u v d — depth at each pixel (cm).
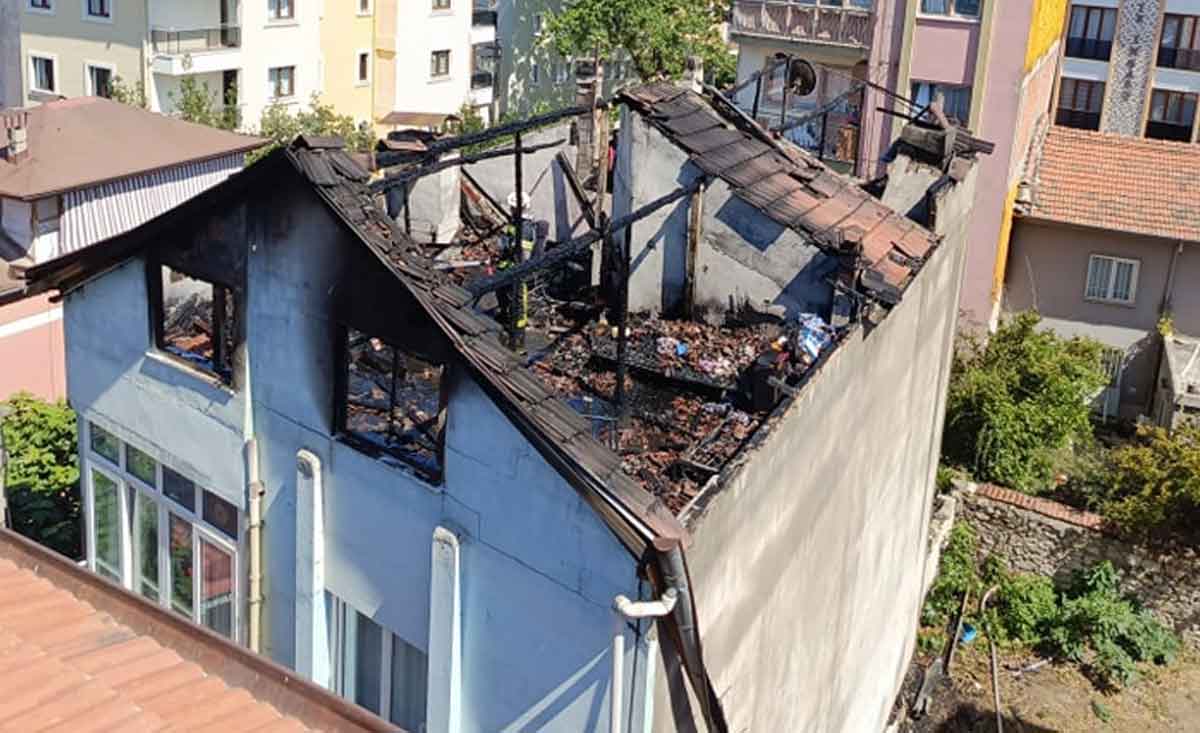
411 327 984
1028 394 2755
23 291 1371
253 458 1148
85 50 4291
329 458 1091
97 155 2973
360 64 4944
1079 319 3394
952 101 3316
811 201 1468
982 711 2306
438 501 1002
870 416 1437
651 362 1319
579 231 1719
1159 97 4272
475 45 5659
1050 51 3728
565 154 1728
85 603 953
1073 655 2453
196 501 1240
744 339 1405
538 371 1294
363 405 1138
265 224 1071
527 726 976
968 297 3322
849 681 1611
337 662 1138
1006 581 2567
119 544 1349
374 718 816
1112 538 2517
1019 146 3331
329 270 1037
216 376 1176
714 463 1082
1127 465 2550
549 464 904
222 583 1234
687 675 915
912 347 1622
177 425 1219
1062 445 2723
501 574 965
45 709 803
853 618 1556
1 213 2805
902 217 1619
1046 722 2297
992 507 2591
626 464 1081
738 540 988
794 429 1102
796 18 3531
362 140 4391
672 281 1470
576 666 929
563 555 915
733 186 1394
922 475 1952
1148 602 2519
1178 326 3331
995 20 3192
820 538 1286
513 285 1225
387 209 1562
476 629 993
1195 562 2470
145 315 1217
